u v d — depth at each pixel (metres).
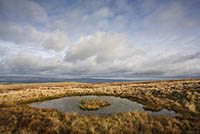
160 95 18.89
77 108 14.41
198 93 16.02
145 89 25.00
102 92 26.45
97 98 20.91
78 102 17.83
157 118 9.27
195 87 19.86
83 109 13.91
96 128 7.84
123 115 10.31
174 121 8.57
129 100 18.84
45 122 8.72
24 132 6.97
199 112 10.58
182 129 7.43
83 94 24.98
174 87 22.83
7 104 14.43
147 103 15.85
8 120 8.69
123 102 17.38
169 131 7.13
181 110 11.71
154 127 7.68
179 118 9.45
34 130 7.41
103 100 18.05
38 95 22.05
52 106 15.43
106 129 7.60
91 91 27.67
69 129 7.66
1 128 7.49
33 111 11.09
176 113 11.43
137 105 15.51
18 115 9.79
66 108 14.44
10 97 19.19
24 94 22.12
